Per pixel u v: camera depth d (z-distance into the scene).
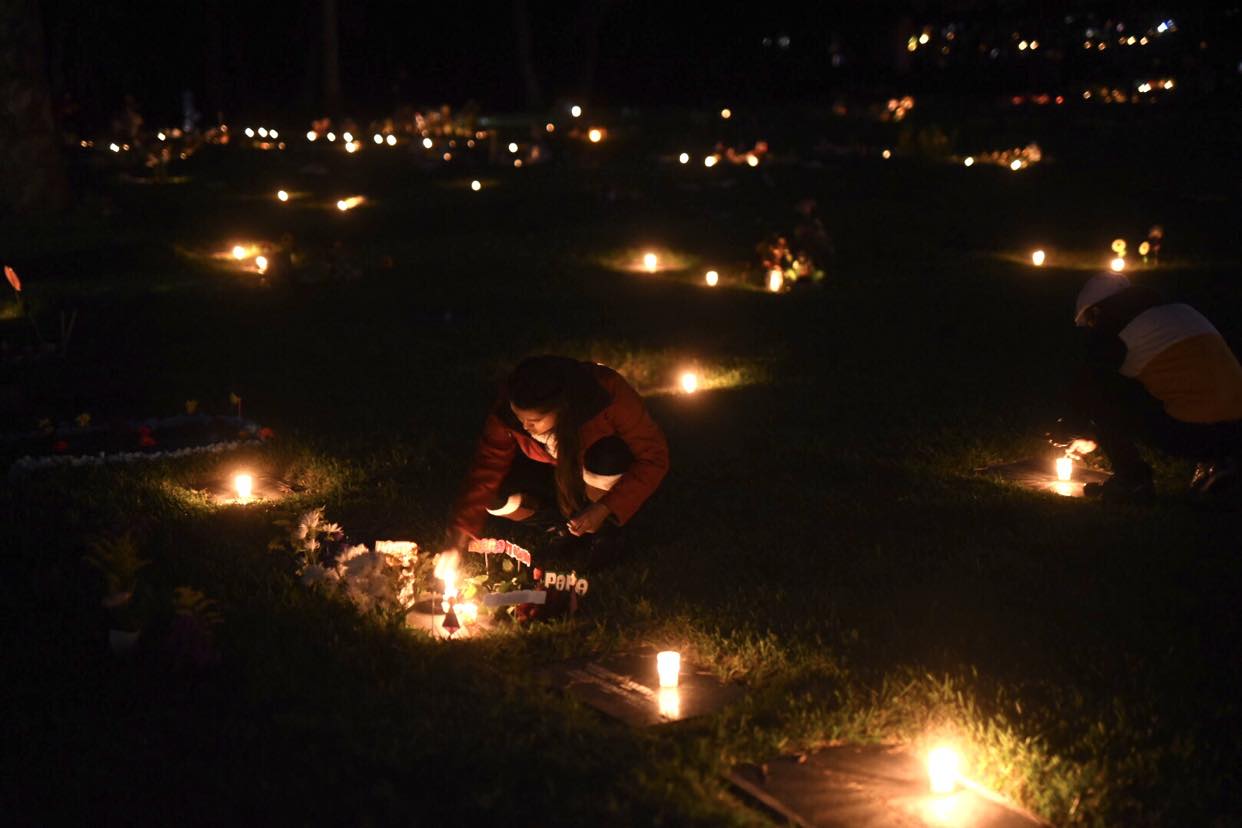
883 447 9.64
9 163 23.72
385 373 12.47
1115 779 4.84
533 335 14.42
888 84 57.50
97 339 14.23
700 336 14.36
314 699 5.35
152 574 6.86
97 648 5.90
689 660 5.97
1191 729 5.21
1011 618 6.38
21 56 23.53
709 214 24.81
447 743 4.95
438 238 22.75
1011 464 9.27
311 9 56.91
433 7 60.28
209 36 52.44
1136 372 8.22
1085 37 51.97
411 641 6.04
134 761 4.84
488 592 6.76
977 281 18.23
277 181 30.70
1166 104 43.47
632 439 7.19
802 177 29.69
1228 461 8.16
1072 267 19.55
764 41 62.75
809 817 4.50
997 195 26.64
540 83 63.09
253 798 4.55
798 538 7.66
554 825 4.39
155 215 24.91
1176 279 17.81
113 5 49.69
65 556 7.18
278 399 11.41
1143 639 6.13
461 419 10.55
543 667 5.88
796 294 17.31
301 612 6.32
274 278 17.81
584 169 31.84
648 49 62.94
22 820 4.43
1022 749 4.97
